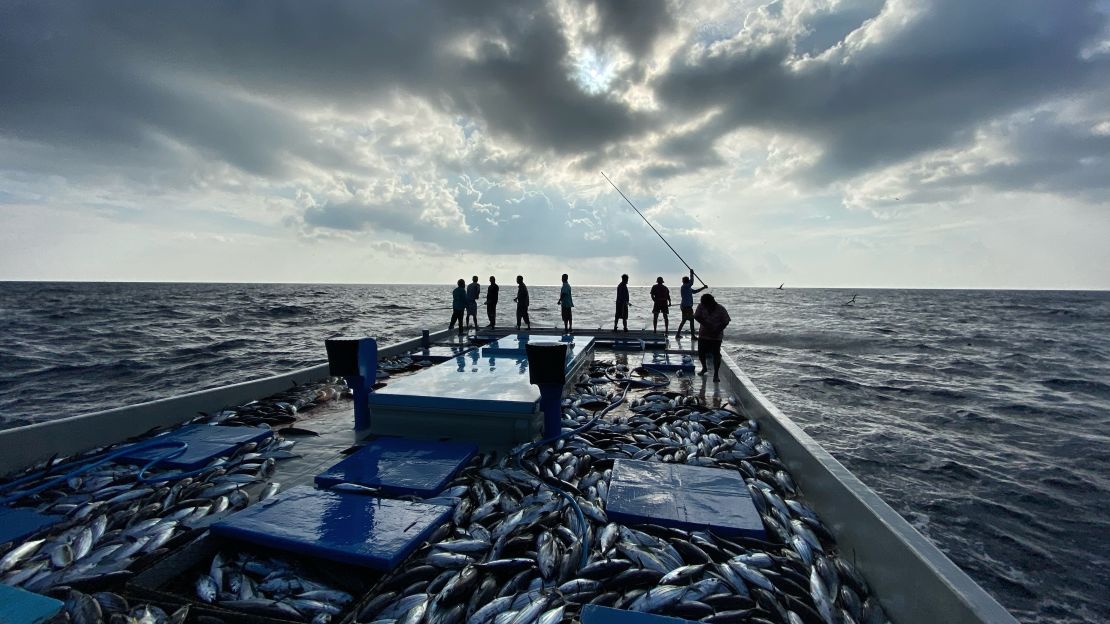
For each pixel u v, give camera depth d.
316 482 5.07
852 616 3.30
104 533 4.20
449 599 3.35
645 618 3.03
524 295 17.86
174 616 3.15
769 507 4.70
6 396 18.03
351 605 3.31
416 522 4.10
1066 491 10.34
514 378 7.77
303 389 9.41
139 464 5.76
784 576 3.61
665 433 6.89
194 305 72.44
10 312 55.47
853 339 40.56
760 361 29.05
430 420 6.61
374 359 7.22
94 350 28.30
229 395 8.19
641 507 4.54
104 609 3.21
